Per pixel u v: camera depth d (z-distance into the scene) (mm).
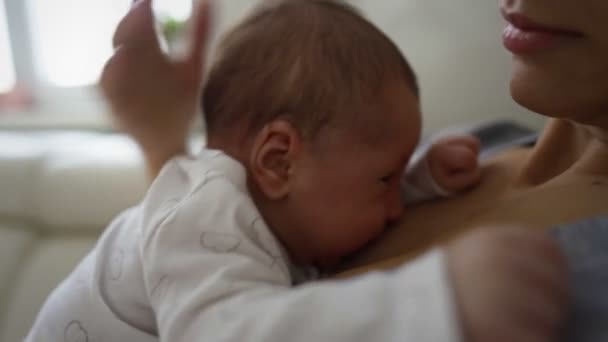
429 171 647
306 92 614
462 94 1401
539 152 598
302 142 612
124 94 706
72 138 1805
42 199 1572
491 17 1354
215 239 526
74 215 1548
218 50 697
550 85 472
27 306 1477
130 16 695
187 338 451
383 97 625
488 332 309
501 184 613
